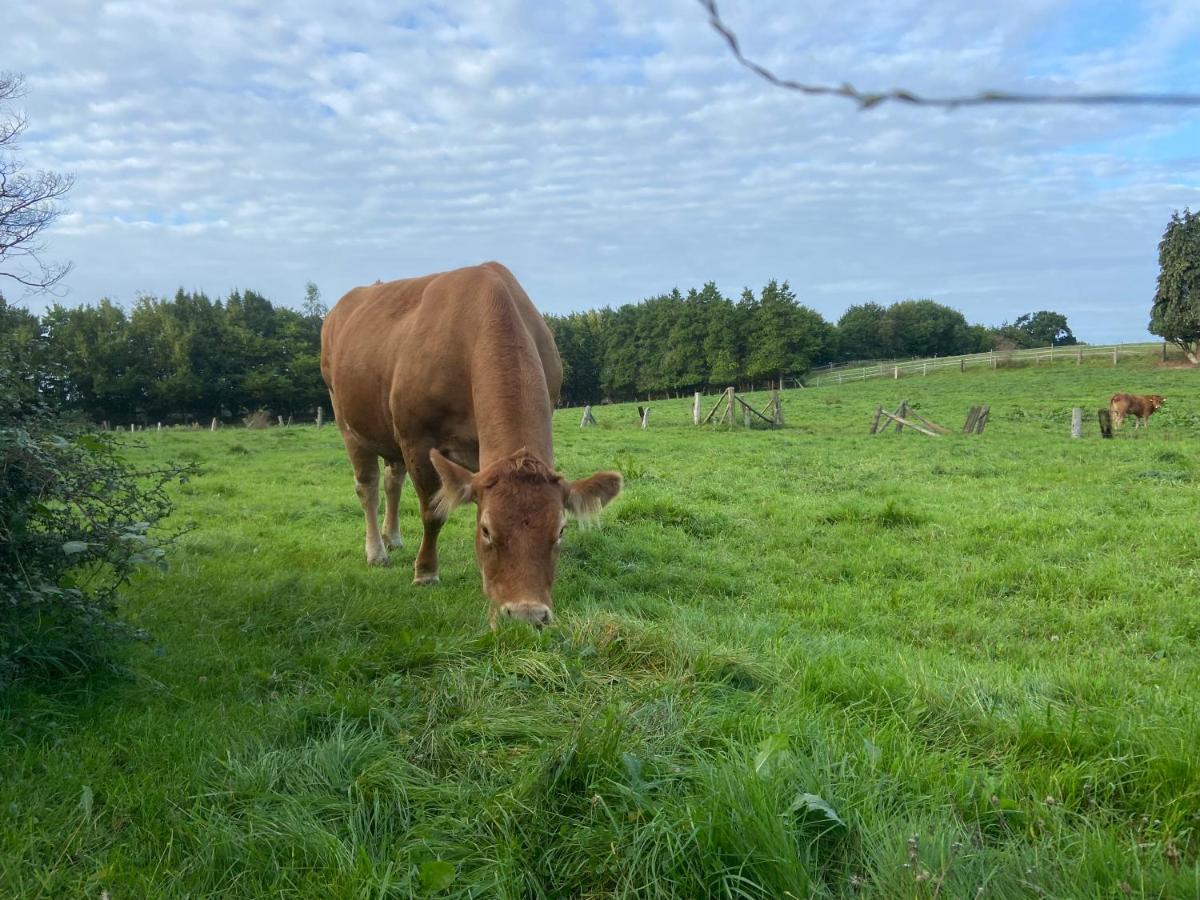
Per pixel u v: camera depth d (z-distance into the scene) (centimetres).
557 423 3253
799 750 294
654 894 232
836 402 3828
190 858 261
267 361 6184
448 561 718
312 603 541
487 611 512
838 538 787
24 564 388
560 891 241
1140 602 570
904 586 621
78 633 396
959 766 289
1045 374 5344
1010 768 288
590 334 8250
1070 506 923
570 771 281
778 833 237
